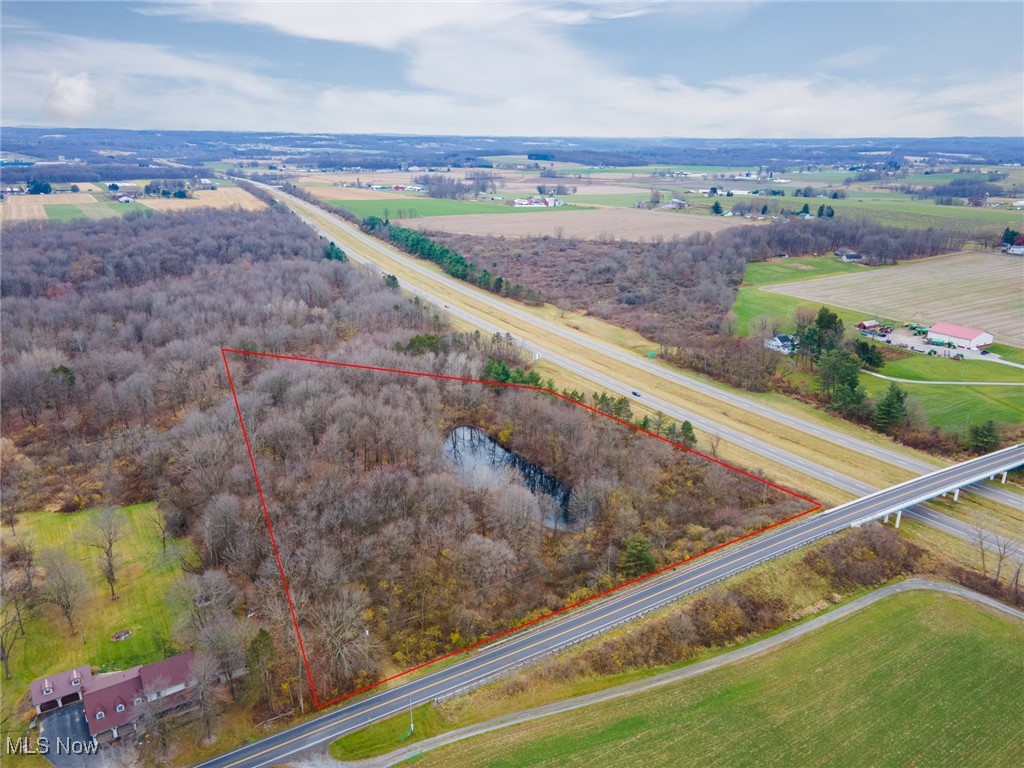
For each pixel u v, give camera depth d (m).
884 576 100.06
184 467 118.31
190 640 87.25
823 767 70.25
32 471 122.50
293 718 77.06
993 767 70.56
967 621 91.69
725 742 73.12
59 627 90.38
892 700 78.94
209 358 153.00
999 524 110.12
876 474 122.94
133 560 102.38
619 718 76.25
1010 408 144.50
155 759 72.62
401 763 70.50
